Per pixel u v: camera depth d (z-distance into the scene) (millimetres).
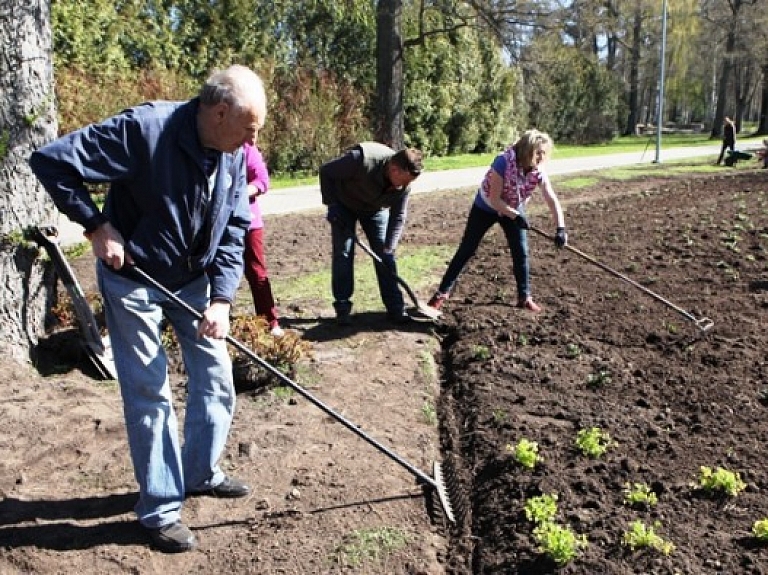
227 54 19031
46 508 3898
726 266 8570
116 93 15828
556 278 8500
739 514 3756
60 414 4824
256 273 6246
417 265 9312
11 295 5434
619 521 3709
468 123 28625
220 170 3479
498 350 6129
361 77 23422
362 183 6395
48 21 5523
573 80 38719
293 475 4297
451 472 4312
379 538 3736
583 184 17891
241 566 3518
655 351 6137
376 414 5090
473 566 3613
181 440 4609
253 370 5391
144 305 3486
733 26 45812
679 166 22844
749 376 5500
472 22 24625
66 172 3191
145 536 3693
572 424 4836
